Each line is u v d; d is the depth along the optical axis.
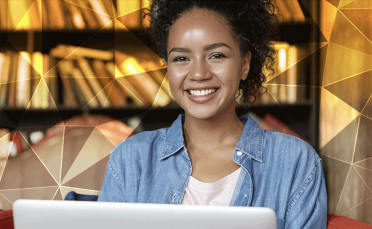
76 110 2.09
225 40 0.81
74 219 0.54
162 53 0.96
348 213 2.05
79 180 2.09
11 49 2.06
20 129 2.07
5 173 2.06
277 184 0.91
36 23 2.06
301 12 2.02
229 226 0.52
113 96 2.09
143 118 2.09
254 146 0.92
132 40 2.08
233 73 0.83
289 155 0.93
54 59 2.07
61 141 2.08
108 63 2.08
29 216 0.55
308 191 0.91
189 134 0.94
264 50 0.99
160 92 2.08
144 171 0.96
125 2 2.07
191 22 0.82
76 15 2.07
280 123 2.03
